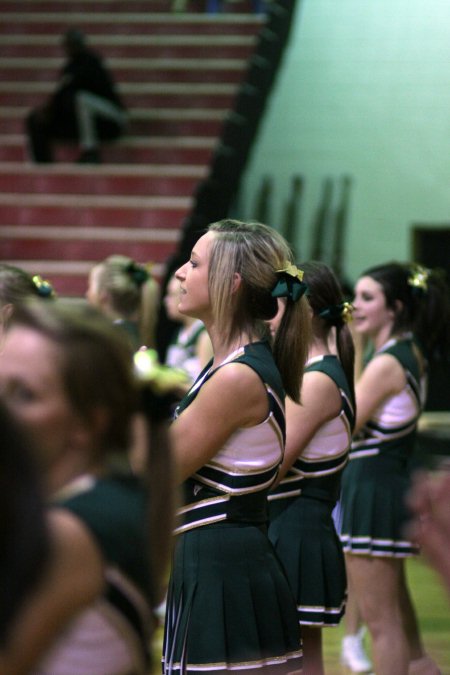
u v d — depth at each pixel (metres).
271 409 3.48
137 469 2.07
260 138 14.61
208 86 13.62
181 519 3.53
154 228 11.65
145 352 2.21
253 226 3.65
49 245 11.45
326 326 4.44
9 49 14.48
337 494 4.44
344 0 14.62
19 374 1.91
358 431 5.25
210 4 15.04
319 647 4.35
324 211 14.38
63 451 1.94
